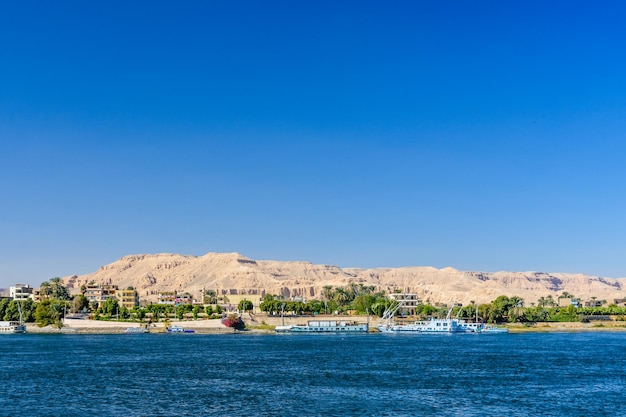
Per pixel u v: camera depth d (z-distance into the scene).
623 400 106.12
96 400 105.38
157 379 128.88
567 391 114.44
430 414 94.94
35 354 182.00
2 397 107.94
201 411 96.94
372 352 190.38
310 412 96.19
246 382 124.75
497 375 135.00
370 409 98.31
